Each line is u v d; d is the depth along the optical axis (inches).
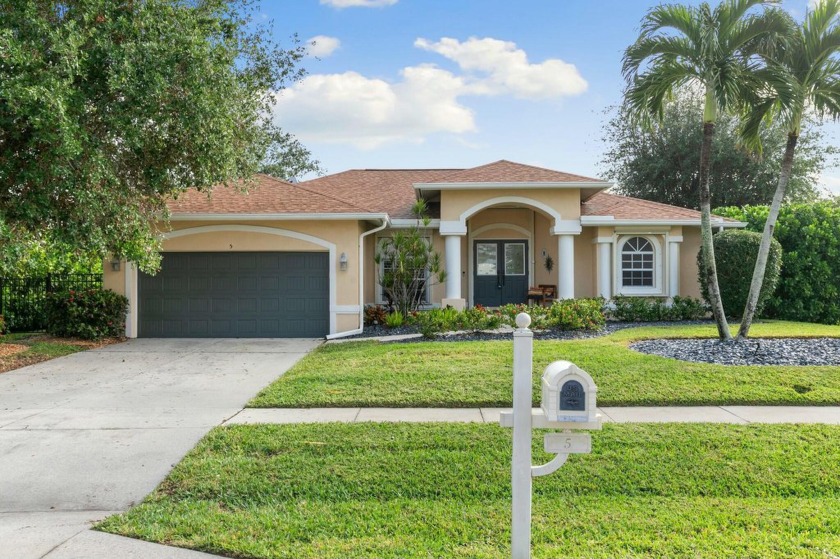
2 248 394.0
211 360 464.8
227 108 449.4
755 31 415.8
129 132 391.9
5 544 160.6
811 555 151.4
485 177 664.4
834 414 284.2
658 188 1264.8
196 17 440.5
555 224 663.8
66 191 386.0
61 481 210.2
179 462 226.8
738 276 637.3
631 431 253.0
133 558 152.0
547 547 157.6
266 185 663.1
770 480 203.9
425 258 636.7
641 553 153.6
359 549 156.8
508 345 460.4
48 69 354.3
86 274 661.3
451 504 187.8
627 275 717.3
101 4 377.7
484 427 261.4
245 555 154.7
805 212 722.2
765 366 374.3
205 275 603.5
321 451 233.3
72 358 478.9
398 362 399.9
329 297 604.7
